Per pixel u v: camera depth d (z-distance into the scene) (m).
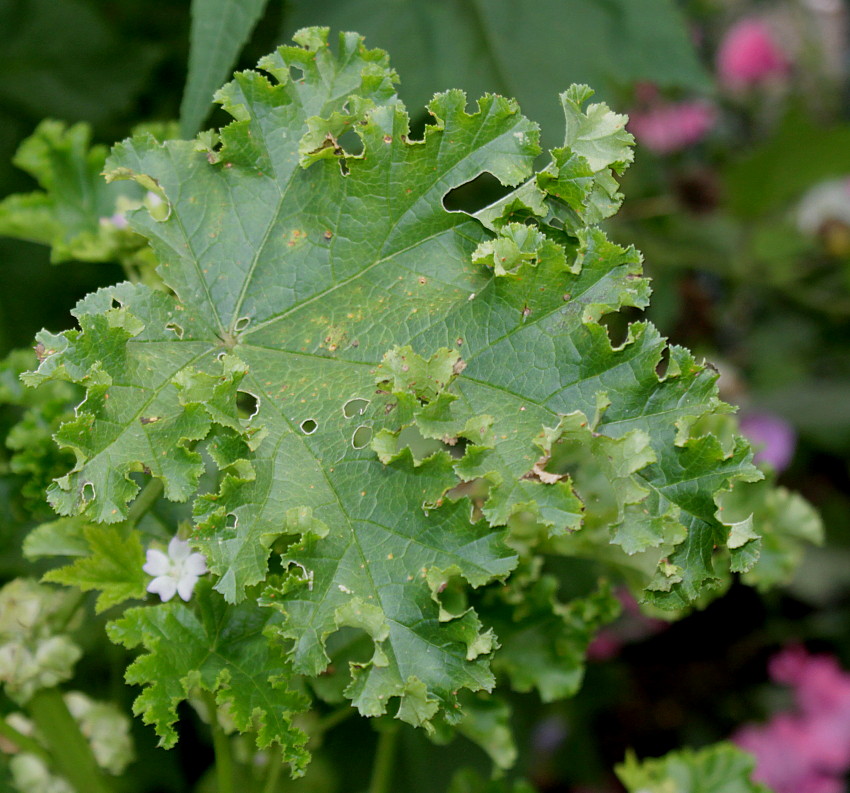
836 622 1.25
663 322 1.10
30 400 0.57
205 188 0.54
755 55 1.46
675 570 0.52
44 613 0.57
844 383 1.23
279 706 0.52
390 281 0.53
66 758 0.58
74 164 0.59
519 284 0.52
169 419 0.52
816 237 1.20
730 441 0.52
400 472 0.52
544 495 0.52
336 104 0.54
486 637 0.51
